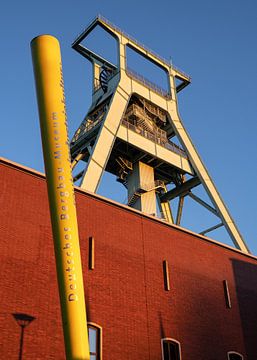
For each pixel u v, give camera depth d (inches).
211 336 994.7
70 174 466.0
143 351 836.6
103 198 936.9
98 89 1489.9
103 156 1118.4
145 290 912.3
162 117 1515.7
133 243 948.0
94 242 871.7
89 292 812.0
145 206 1320.1
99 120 1336.1
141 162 1400.1
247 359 1049.5
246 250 1266.0
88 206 904.9
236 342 1047.6
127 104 1343.5
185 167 1428.4
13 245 744.3
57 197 447.5
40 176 847.1
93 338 779.4
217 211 1336.1
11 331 674.8
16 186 802.2
